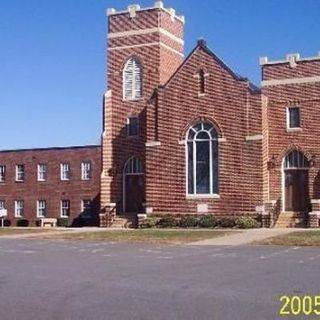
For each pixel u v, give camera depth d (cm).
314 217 4041
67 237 3372
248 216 4100
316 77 4291
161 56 4759
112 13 4903
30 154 6147
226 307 1205
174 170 4319
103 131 4847
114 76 4869
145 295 1354
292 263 1958
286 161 4344
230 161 4188
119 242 3014
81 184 5869
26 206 6128
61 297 1338
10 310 1197
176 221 4216
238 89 4194
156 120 4400
